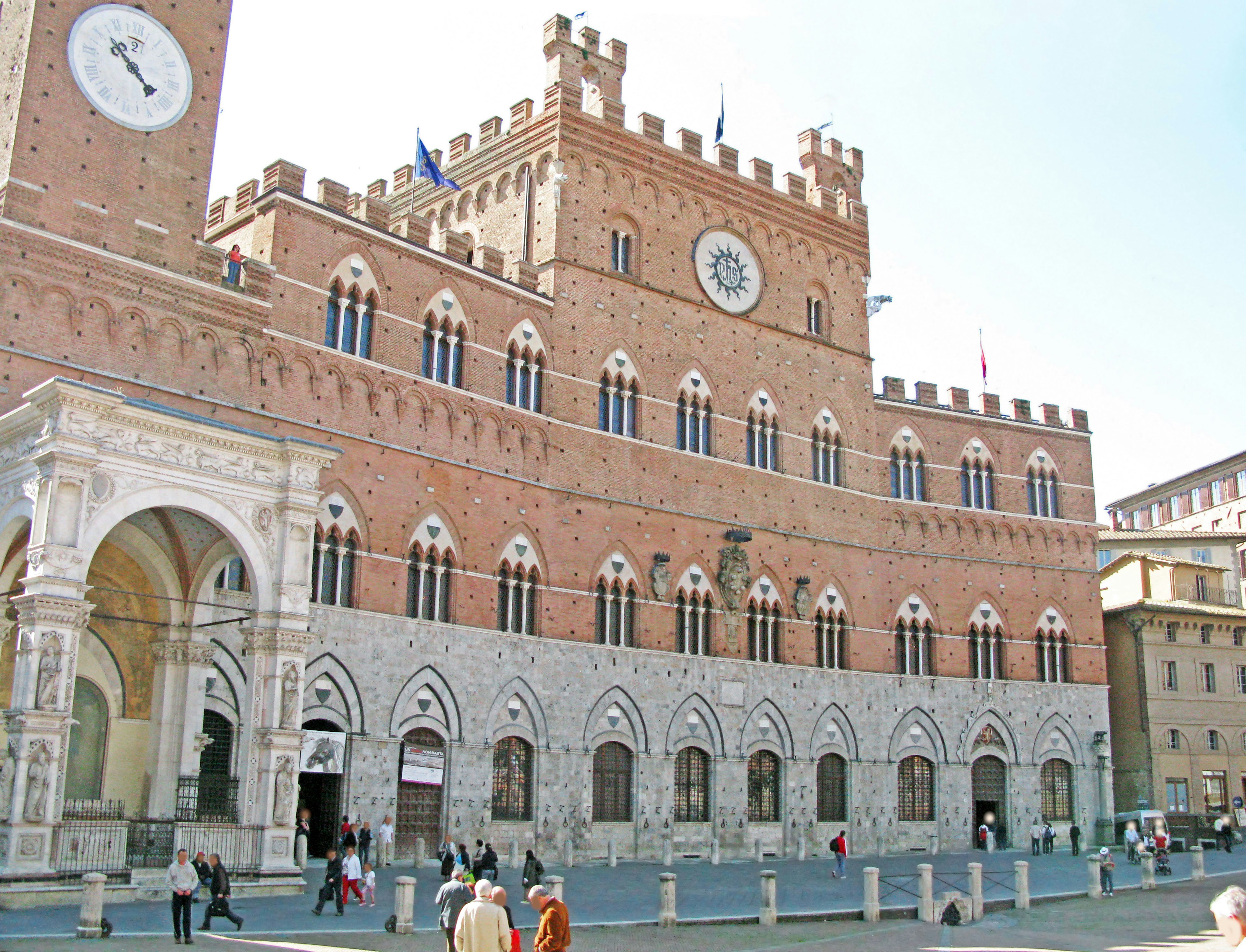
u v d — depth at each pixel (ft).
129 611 146.00
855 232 254.88
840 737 225.56
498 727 180.65
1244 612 281.54
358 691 164.96
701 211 228.84
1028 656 252.21
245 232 174.50
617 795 194.90
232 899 123.34
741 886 163.73
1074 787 250.98
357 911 122.42
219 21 165.68
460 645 178.09
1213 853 240.32
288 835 130.11
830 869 192.13
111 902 117.08
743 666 214.28
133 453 124.47
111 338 147.84
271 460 135.64
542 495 193.47
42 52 147.02
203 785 146.00
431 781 171.42
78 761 140.46
